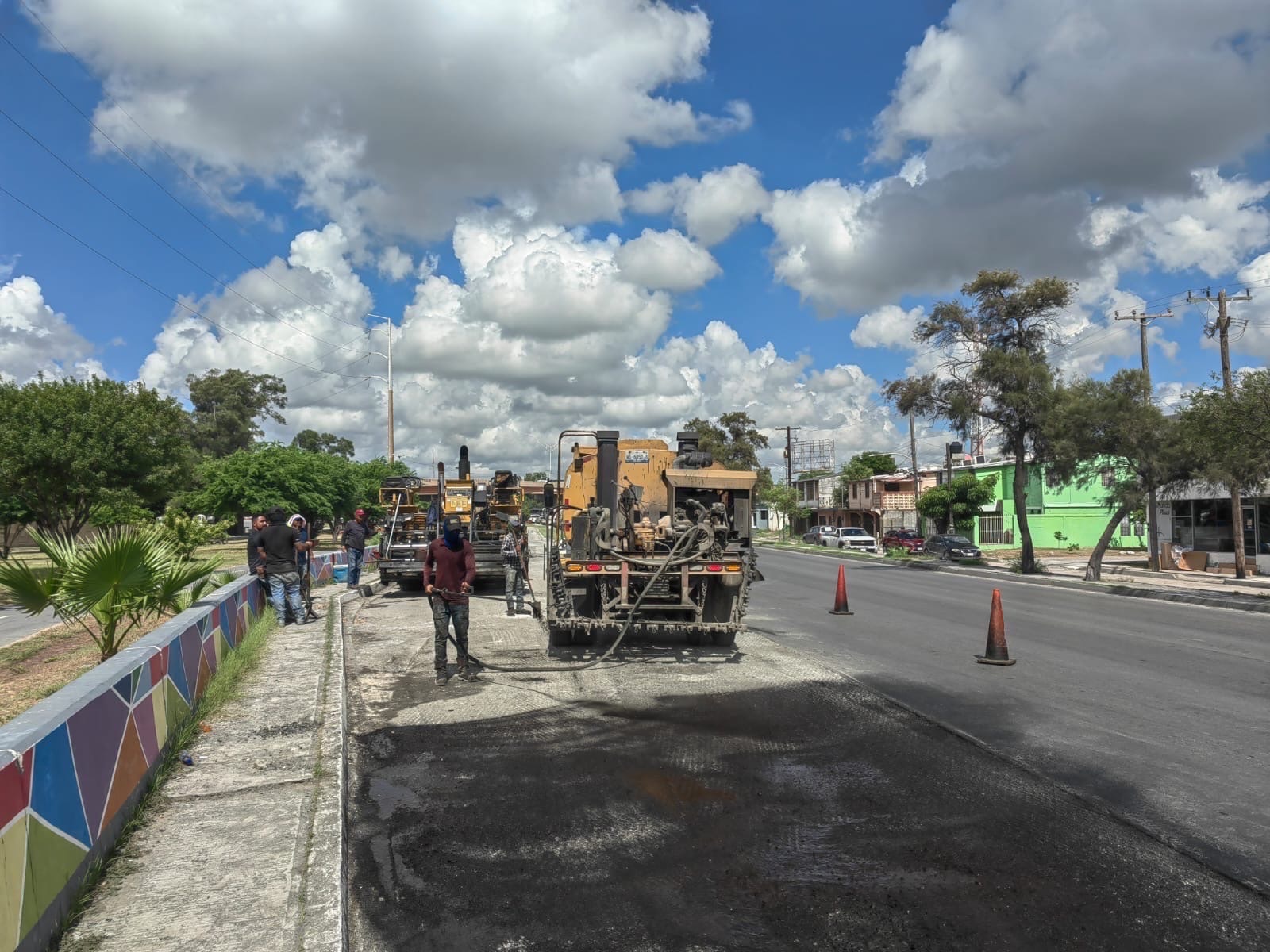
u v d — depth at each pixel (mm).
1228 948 3721
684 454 12242
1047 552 49844
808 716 7789
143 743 5207
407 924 3957
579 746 6836
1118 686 9320
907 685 9250
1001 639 10578
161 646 5887
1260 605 19094
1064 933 3840
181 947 3496
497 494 20812
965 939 3787
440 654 9312
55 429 22297
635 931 3867
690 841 4895
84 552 8531
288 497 36094
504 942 3791
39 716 3766
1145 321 33281
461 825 5160
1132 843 4859
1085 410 28594
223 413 71625
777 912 4051
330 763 5941
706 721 7594
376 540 42844
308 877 4164
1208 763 6383
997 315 33500
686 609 10961
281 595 12812
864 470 85125
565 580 10922
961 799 5574
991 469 60875
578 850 4770
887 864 4578
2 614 18641
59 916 3609
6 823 3102
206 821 4883
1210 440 19766
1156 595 22594
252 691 8188
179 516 18688
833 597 20422
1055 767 6266
